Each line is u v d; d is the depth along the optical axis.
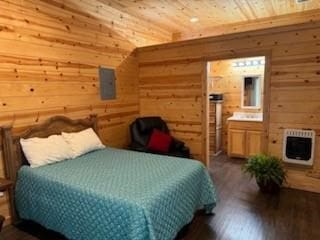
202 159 4.45
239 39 3.86
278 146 3.69
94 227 2.08
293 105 3.53
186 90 4.48
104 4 4.11
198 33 5.91
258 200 3.24
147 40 5.26
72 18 3.57
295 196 3.34
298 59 3.44
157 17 4.91
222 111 5.78
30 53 3.04
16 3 2.87
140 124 4.52
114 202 1.96
